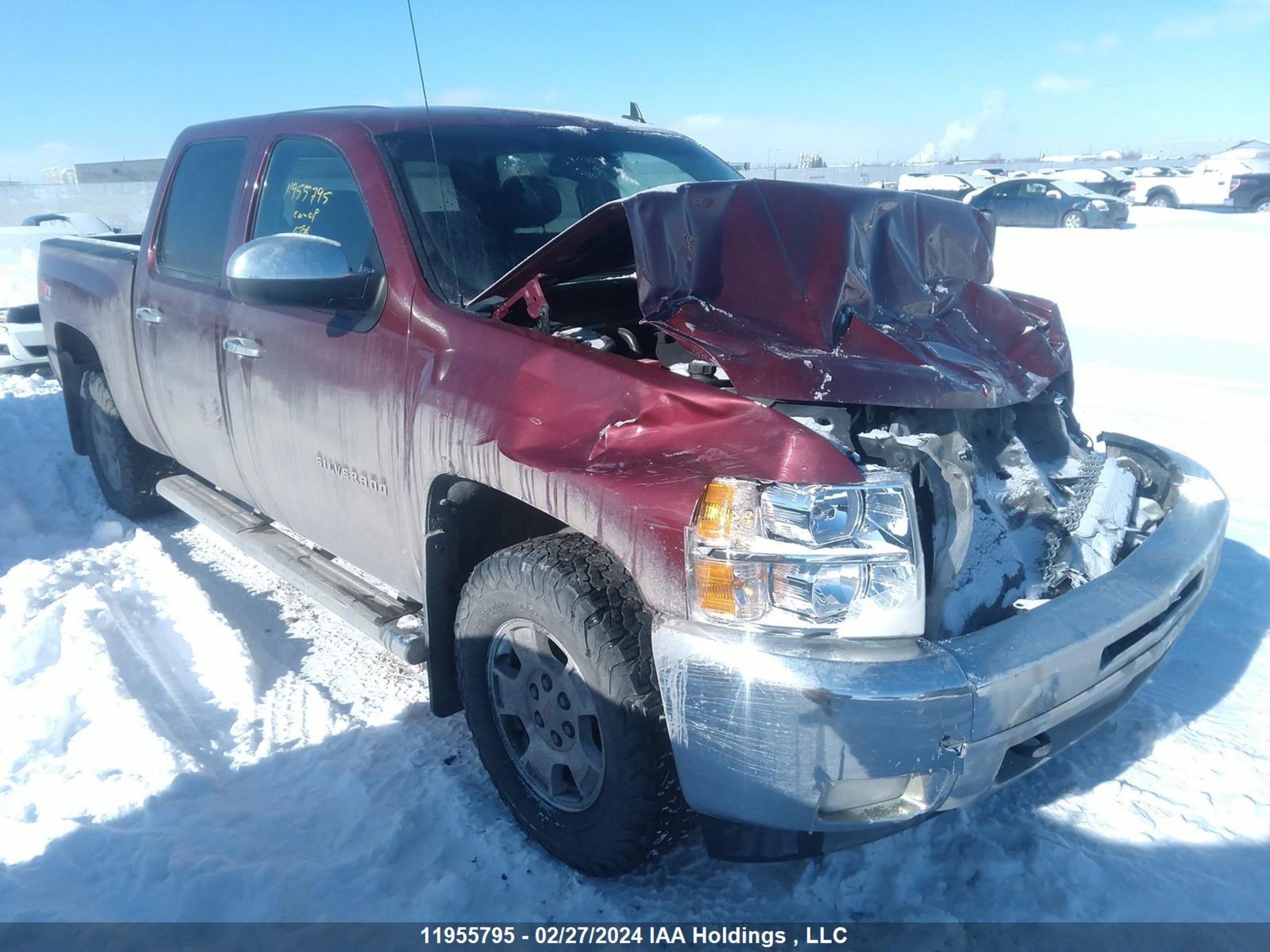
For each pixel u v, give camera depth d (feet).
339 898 7.72
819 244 8.30
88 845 8.19
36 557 14.71
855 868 8.00
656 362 8.31
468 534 8.79
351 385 9.20
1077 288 39.83
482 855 8.21
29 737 9.73
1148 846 8.22
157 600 12.96
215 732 10.05
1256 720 9.99
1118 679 7.31
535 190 10.35
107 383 15.11
